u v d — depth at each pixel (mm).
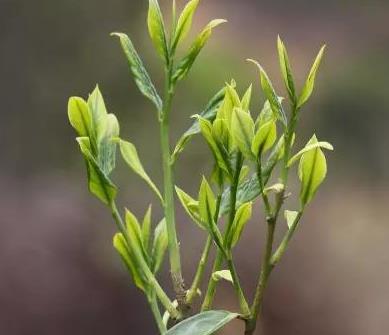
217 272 955
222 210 960
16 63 5531
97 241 4793
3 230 4715
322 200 6105
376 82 6867
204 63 5719
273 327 5215
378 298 5312
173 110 5406
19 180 5297
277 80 7117
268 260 936
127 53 976
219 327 924
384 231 5797
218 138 939
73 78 5602
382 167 6469
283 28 8156
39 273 4590
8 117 5461
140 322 4629
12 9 5547
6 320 4445
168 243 975
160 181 5055
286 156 934
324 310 5289
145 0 5680
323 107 6676
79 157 5469
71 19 5602
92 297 4586
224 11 8188
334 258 5570
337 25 8141
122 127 5371
